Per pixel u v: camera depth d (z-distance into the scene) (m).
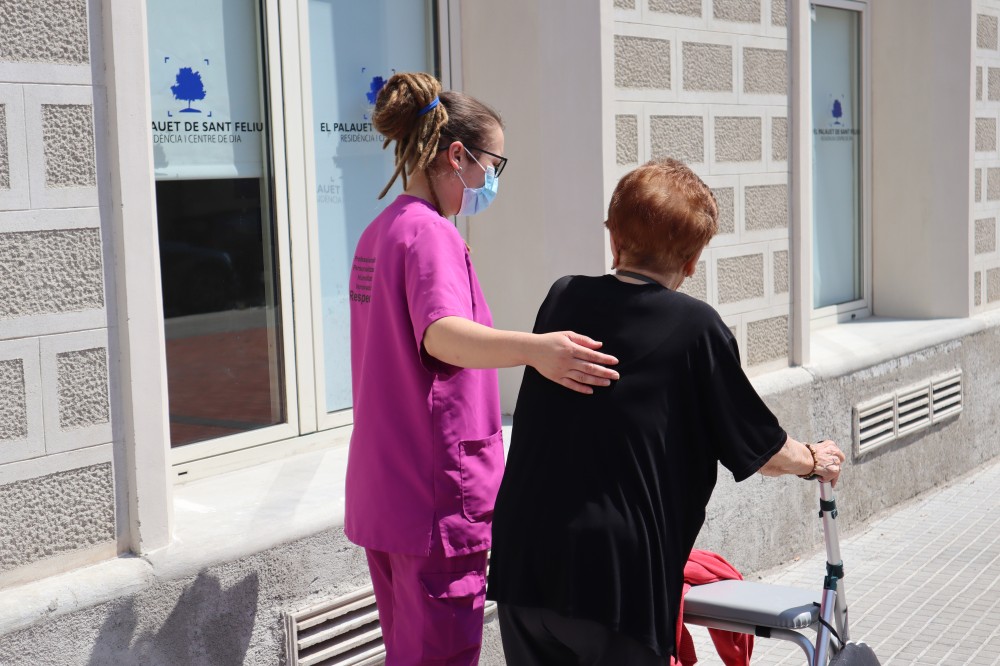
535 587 2.38
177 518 3.35
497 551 2.46
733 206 5.40
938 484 7.01
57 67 2.79
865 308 7.52
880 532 6.14
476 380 2.72
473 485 2.70
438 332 2.49
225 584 3.16
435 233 2.61
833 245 7.25
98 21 2.87
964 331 7.17
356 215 4.37
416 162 2.73
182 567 3.04
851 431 6.12
